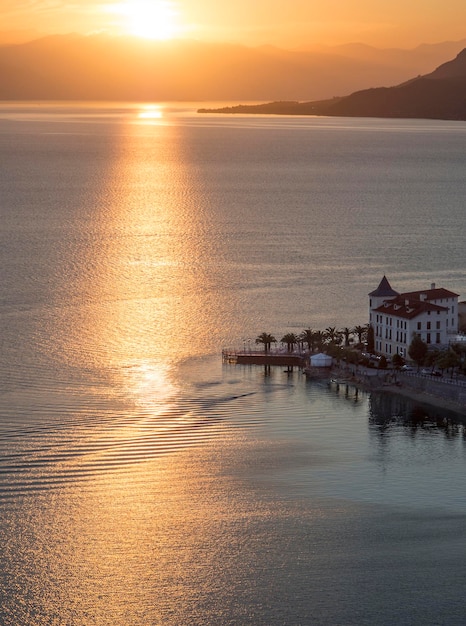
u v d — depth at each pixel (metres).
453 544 191.25
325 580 180.50
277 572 182.62
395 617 170.50
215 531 195.62
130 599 175.50
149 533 194.75
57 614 172.00
